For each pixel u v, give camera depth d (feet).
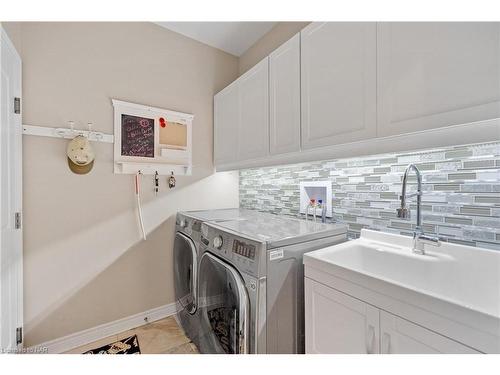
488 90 2.43
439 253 3.36
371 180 4.59
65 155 5.34
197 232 5.31
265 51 7.19
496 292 2.83
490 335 1.92
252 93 5.98
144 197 6.48
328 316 3.16
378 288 2.58
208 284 4.55
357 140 3.62
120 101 6.02
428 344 2.25
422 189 3.84
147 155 6.49
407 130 3.05
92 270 5.71
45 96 5.11
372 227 4.57
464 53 2.59
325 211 5.46
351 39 3.70
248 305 3.41
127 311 6.19
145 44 6.47
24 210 4.89
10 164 4.32
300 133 4.62
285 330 3.61
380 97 3.33
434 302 2.19
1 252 3.97
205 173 7.68
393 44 3.18
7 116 4.18
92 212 5.71
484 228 3.22
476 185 3.30
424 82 2.89
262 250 3.38
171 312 6.84
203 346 4.72
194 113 7.40
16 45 4.72
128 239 6.23
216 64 7.89
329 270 3.10
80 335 5.52
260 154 5.71
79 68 5.52
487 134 2.51
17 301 4.62
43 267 5.12
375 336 2.64
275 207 6.97
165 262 6.81
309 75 4.41
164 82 6.80
